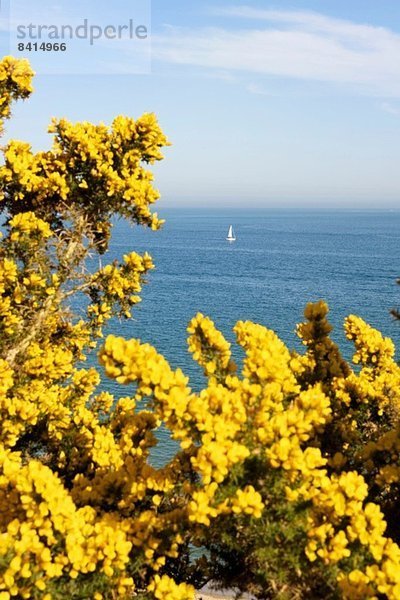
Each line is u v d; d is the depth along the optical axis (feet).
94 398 25.76
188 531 12.60
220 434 10.60
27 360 20.65
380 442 14.66
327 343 19.54
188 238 625.00
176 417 10.83
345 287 267.80
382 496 15.29
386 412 18.97
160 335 151.74
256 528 11.13
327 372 19.25
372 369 22.77
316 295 241.55
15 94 19.65
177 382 10.87
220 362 13.17
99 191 19.40
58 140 19.44
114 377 10.87
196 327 13.15
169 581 12.35
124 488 13.76
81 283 20.79
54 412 20.48
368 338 22.68
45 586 11.21
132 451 14.90
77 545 11.32
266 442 11.00
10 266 18.34
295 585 11.59
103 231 20.56
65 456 19.85
